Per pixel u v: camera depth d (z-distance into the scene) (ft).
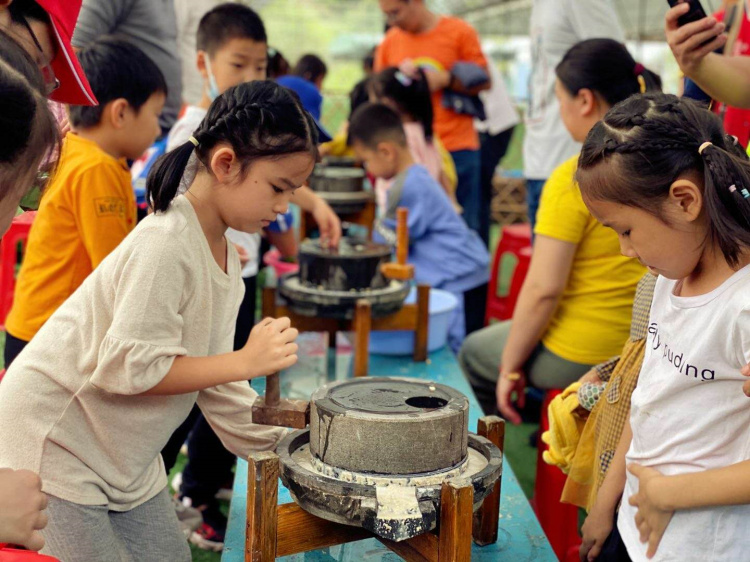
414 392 4.38
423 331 8.09
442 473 3.98
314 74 19.36
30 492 3.60
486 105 16.87
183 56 11.19
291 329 4.49
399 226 8.12
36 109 3.09
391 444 3.88
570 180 7.02
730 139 4.01
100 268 4.62
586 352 7.32
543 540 4.74
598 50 7.17
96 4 8.69
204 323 4.73
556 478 6.72
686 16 5.41
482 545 4.66
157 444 4.96
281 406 4.34
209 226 4.73
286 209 4.75
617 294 7.22
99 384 4.40
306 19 50.55
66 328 4.70
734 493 3.75
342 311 7.47
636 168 3.82
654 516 4.11
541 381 7.63
